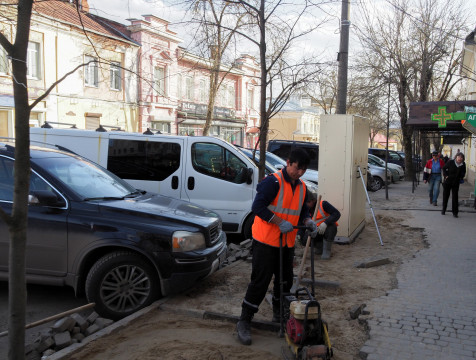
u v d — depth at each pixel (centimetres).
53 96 2136
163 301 485
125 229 468
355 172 837
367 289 553
